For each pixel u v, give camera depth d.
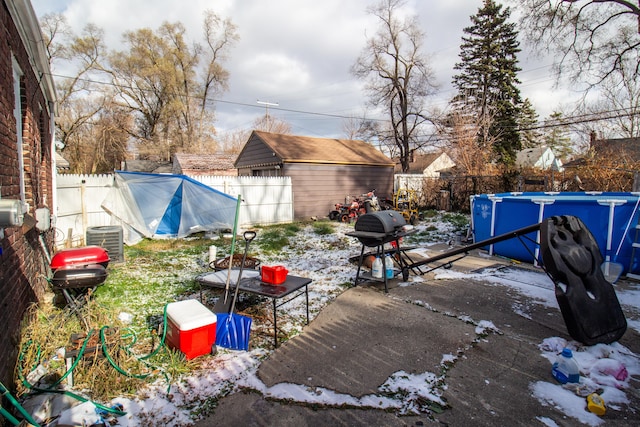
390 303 4.47
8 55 3.35
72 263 3.43
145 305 4.38
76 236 8.18
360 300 4.61
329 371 2.93
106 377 2.65
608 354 3.05
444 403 2.49
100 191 8.90
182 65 29.80
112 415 2.37
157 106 29.86
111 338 2.90
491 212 7.17
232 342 3.35
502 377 2.81
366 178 15.66
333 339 3.53
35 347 2.91
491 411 2.40
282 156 13.31
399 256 5.45
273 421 2.33
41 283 4.34
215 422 2.32
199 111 31.20
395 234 5.04
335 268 6.39
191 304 3.39
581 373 2.81
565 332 3.54
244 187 12.02
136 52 28.08
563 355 2.75
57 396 2.48
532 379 2.77
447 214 12.99
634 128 17.41
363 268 6.29
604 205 5.38
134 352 3.21
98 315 3.48
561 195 7.98
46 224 4.13
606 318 3.23
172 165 26.80
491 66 25.58
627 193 6.92
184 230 9.31
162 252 7.54
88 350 2.76
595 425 2.24
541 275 5.55
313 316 4.14
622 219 5.27
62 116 25.75
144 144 29.58
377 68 23.70
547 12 13.17
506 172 12.82
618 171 10.04
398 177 17.11
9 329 2.64
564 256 3.22
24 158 4.24
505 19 25.41
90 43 26.20
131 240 8.52
